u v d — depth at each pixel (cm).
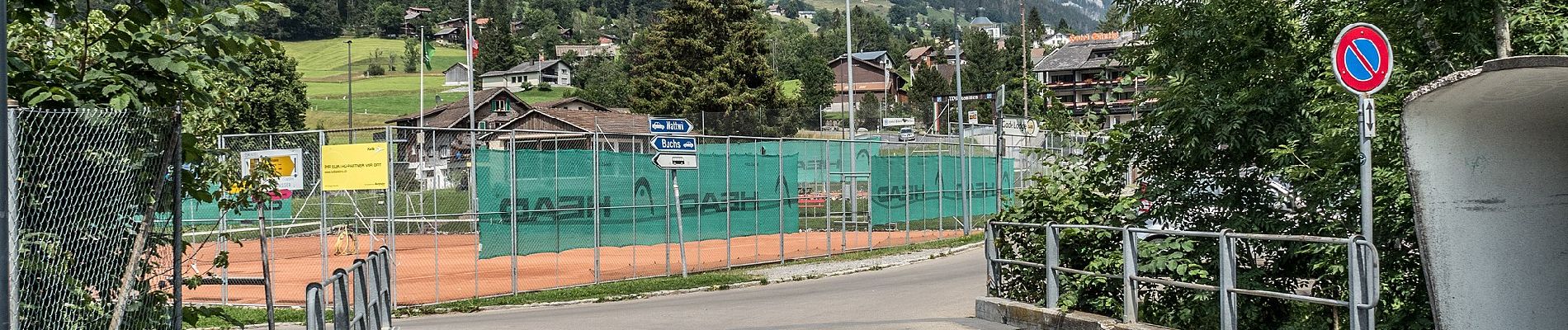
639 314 1454
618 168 2106
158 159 661
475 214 1789
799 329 1223
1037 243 1132
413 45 16725
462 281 2059
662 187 2202
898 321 1264
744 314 1412
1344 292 897
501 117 6925
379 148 1630
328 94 12500
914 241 3044
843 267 2314
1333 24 980
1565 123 679
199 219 2023
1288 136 950
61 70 655
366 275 978
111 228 616
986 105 9131
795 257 2533
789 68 13350
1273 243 940
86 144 597
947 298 1549
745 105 6500
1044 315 1082
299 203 3184
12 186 530
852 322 1279
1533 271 697
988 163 3666
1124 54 1067
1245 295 927
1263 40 995
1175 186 1002
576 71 15788
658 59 6650
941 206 3041
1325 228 891
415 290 1897
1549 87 633
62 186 577
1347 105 870
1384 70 784
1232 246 889
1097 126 1083
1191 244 959
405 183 2734
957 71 3203
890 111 5719
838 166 3575
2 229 470
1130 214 1050
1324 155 897
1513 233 692
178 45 679
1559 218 699
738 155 2414
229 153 841
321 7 18562
